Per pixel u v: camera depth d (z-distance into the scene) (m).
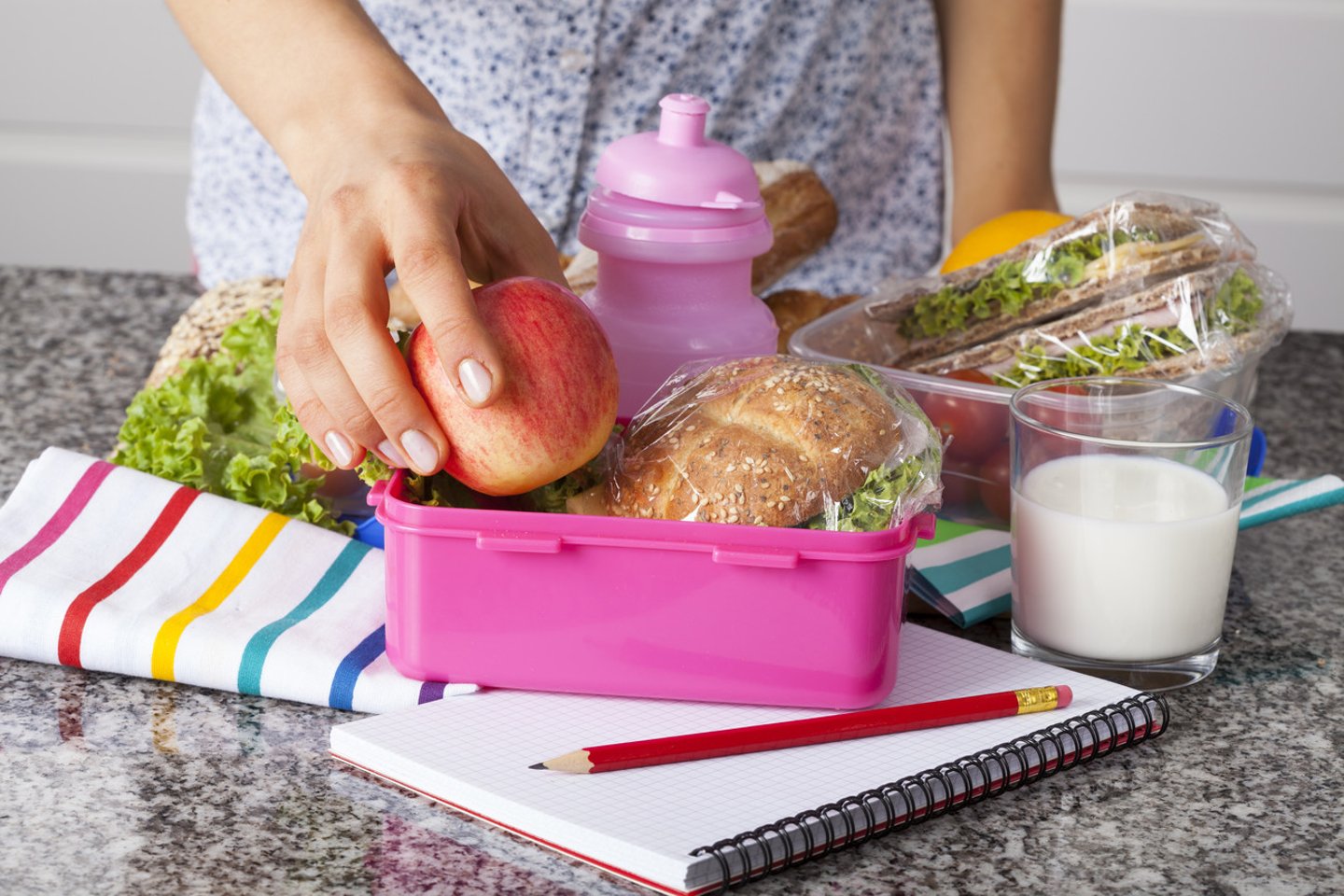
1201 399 0.74
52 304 1.27
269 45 0.80
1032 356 0.84
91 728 0.64
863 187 1.35
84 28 2.17
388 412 0.61
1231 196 2.27
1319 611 0.80
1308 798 0.62
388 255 0.67
